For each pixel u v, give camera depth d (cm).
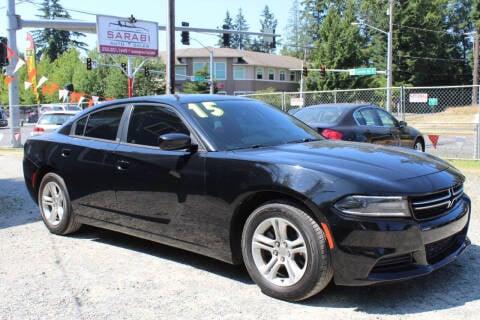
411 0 6175
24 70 5969
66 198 563
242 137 459
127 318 359
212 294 399
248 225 400
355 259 349
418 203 358
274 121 511
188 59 6075
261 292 400
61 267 469
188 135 453
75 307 379
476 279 417
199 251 438
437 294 388
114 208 507
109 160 507
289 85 6619
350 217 348
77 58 6375
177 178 442
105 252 515
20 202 782
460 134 2230
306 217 366
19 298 397
